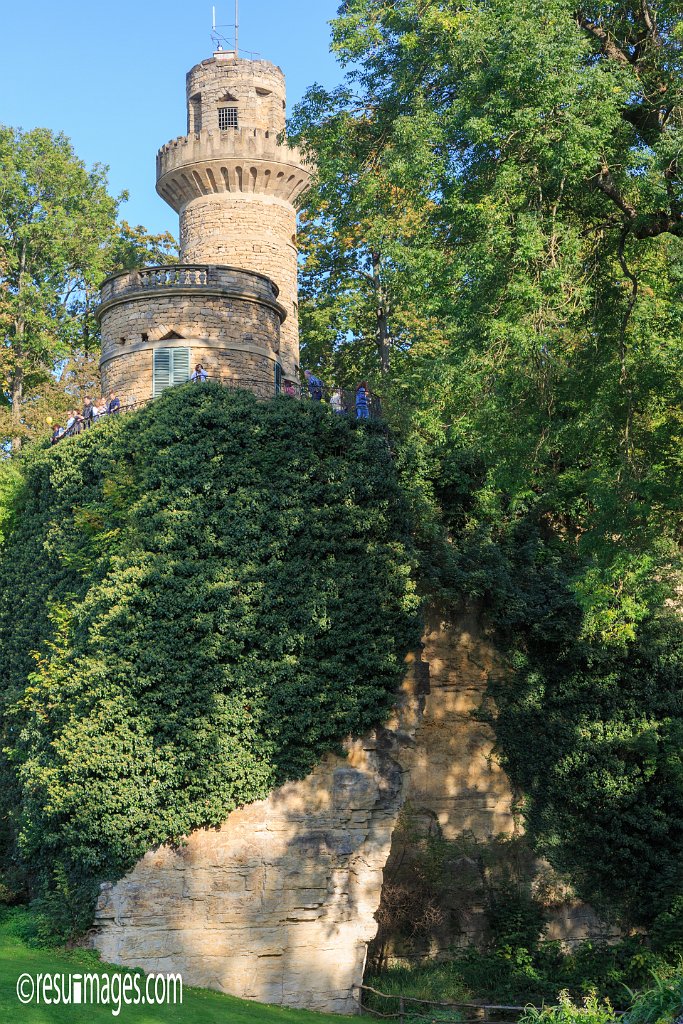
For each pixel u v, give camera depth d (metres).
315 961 28.11
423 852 32.88
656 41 24.53
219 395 30.22
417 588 32.91
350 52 28.70
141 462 30.30
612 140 24.08
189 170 45.44
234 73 46.34
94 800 27.11
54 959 26.08
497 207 23.64
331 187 30.28
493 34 23.91
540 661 34.94
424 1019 28.30
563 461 31.77
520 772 34.09
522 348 23.03
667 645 35.78
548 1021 19.17
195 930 27.36
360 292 48.81
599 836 33.91
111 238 57.25
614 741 34.62
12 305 51.81
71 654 28.70
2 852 32.50
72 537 32.78
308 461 30.22
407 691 30.56
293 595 29.25
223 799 27.91
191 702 28.00
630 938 33.59
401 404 35.16
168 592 28.23
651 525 25.88
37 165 53.03
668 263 24.81
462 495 35.25
